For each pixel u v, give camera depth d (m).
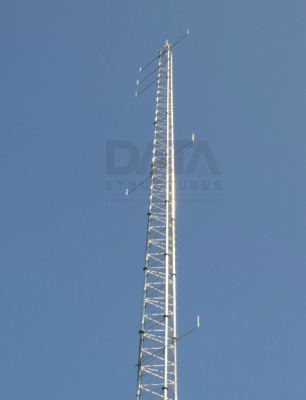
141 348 40.34
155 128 55.22
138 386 38.81
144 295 43.06
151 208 48.59
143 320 41.66
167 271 43.41
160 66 62.53
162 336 40.75
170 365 39.25
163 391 37.34
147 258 45.31
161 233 46.78
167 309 41.16
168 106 57.44
